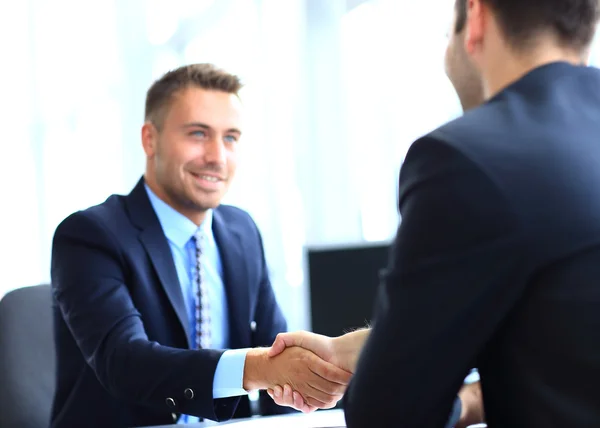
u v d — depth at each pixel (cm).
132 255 198
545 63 103
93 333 185
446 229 91
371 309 252
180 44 485
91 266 193
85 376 195
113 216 204
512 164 91
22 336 224
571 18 102
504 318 93
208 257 215
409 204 96
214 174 211
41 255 648
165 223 212
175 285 202
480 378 99
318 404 172
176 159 209
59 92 630
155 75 511
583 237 90
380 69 338
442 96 303
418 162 97
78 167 607
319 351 169
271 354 171
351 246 257
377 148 339
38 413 218
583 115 99
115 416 192
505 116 98
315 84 368
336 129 359
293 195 382
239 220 231
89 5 586
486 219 89
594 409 86
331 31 365
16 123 669
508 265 89
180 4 487
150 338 195
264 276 229
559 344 89
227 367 171
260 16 399
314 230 362
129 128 538
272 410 210
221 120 212
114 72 562
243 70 414
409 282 92
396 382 93
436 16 307
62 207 627
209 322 208
